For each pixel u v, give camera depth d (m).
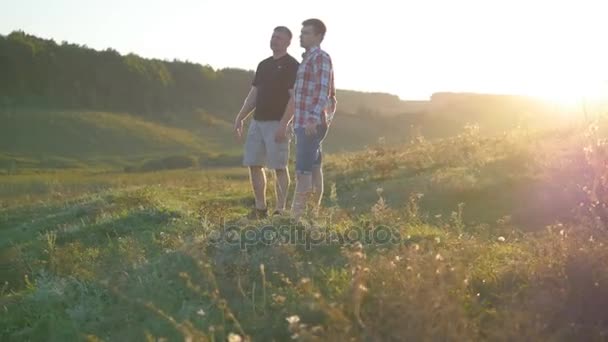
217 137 84.12
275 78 8.17
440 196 10.20
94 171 51.66
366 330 4.12
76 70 86.69
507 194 9.63
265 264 5.69
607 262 4.95
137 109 88.00
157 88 91.56
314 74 7.38
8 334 5.74
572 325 4.38
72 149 69.81
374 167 13.66
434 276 4.49
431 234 6.57
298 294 5.08
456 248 5.81
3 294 7.38
